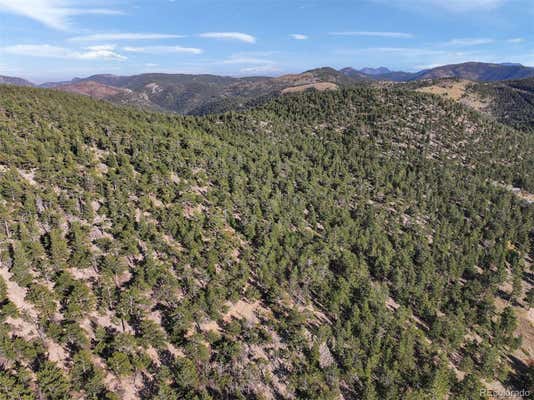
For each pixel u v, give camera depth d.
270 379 58.78
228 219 99.19
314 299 82.62
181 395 50.47
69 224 72.69
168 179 104.00
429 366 67.88
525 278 111.19
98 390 45.97
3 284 52.81
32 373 45.97
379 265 95.50
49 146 98.69
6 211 66.31
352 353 65.12
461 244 120.12
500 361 77.75
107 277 63.91
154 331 57.09
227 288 72.06
